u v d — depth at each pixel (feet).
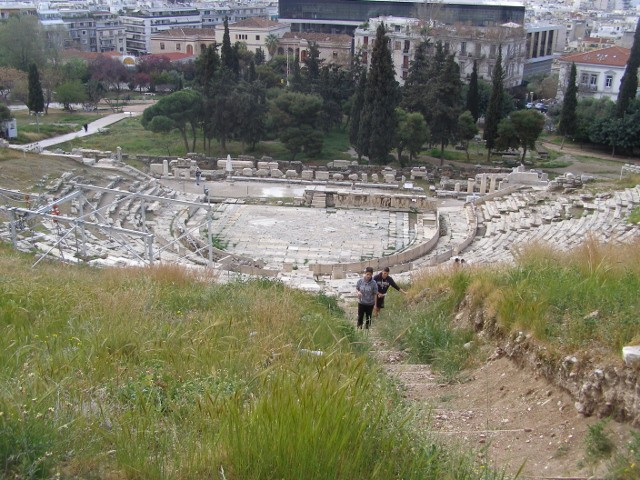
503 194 144.36
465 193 155.63
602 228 101.81
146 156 179.93
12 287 45.98
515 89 351.46
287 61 343.05
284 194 151.84
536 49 420.36
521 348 34.81
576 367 29.32
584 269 42.37
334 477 19.29
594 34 571.28
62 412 22.62
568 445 26.05
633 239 68.08
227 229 125.49
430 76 225.15
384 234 125.39
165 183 156.56
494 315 40.52
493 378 35.04
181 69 380.58
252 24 429.79
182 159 175.83
